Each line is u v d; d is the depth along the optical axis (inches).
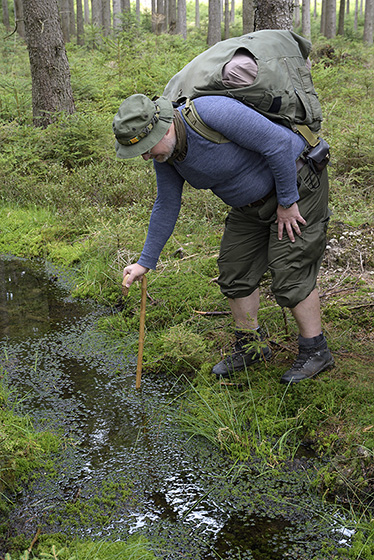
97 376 128.4
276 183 93.4
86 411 114.7
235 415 106.3
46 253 209.9
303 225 99.6
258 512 86.0
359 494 88.1
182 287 162.7
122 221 200.2
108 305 165.8
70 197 243.3
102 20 994.7
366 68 460.4
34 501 89.1
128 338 145.2
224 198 100.4
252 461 97.5
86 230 219.5
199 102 88.7
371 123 268.7
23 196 257.3
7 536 81.8
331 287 154.8
